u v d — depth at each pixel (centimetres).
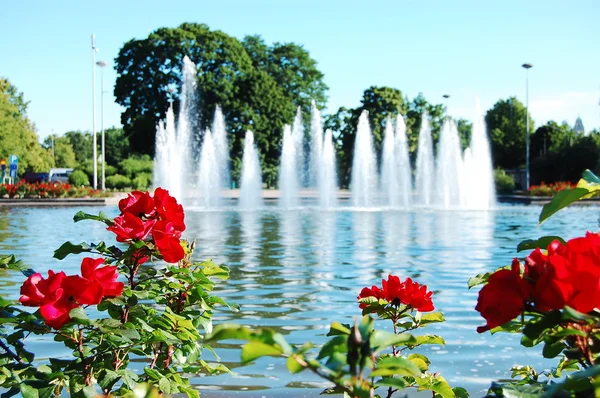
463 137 7162
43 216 2400
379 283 890
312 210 2928
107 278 235
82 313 219
